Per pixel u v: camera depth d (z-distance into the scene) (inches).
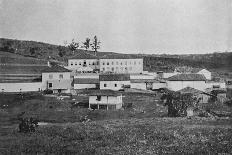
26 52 6835.6
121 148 1632.6
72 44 7573.8
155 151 1565.0
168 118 2664.9
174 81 4210.1
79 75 4566.9
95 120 2743.6
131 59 5388.8
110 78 4151.1
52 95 3607.3
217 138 1827.0
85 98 3496.6
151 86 4333.2
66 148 1642.5
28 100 3265.3
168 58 7539.4
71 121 2691.9
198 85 4195.4
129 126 2256.4
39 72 4702.3
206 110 3046.3
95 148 1644.9
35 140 1824.6
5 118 2674.7
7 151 1587.1
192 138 1838.1
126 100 3499.0
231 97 3695.9
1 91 3710.6
